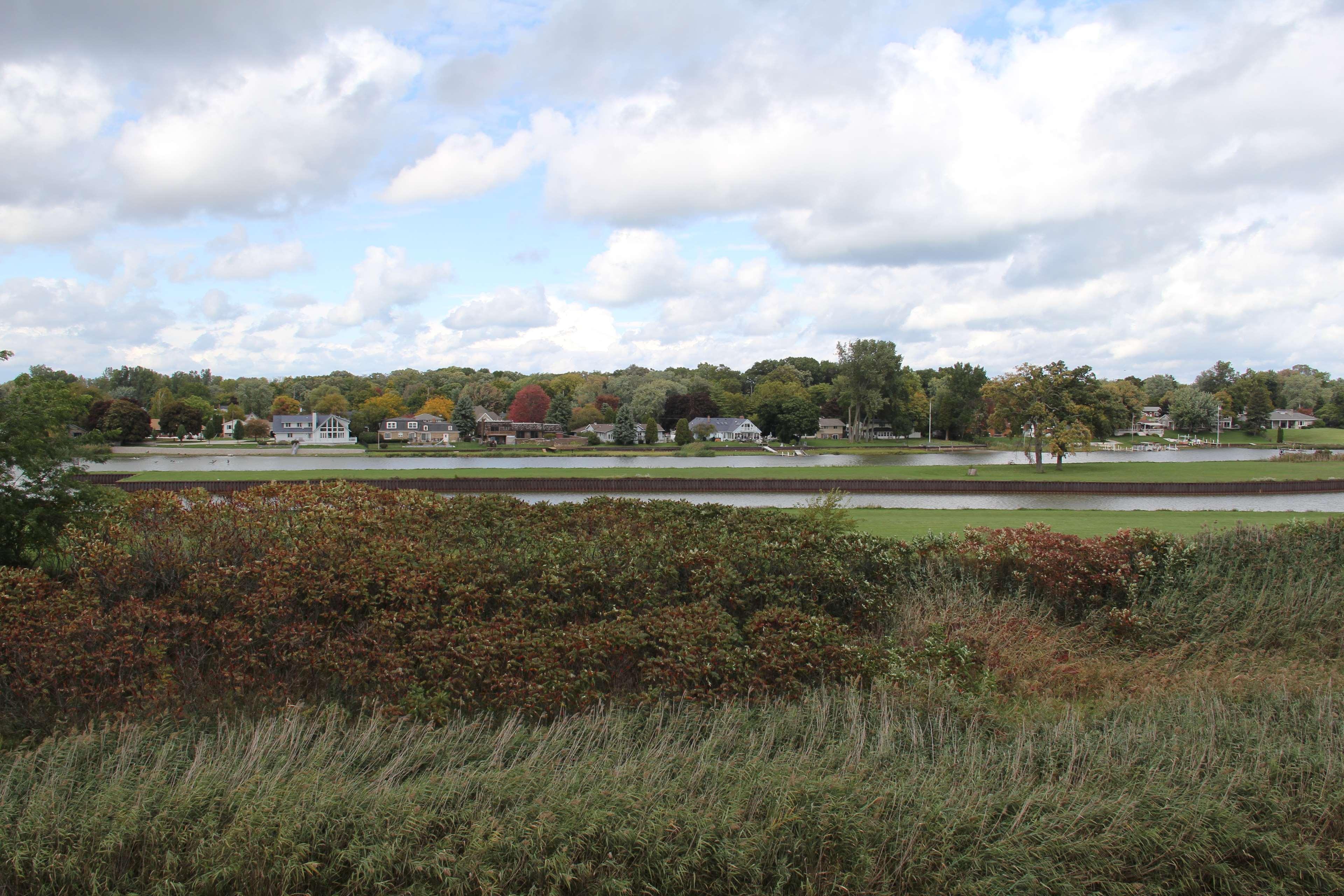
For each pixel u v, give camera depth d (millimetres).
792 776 5098
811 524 10523
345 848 4512
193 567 7504
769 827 4688
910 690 7098
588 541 8953
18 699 6305
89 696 6199
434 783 5023
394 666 6430
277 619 6914
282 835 4387
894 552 10617
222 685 6500
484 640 6586
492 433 117062
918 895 4602
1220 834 5168
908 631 9086
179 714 6188
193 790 4844
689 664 6660
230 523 8344
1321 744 6363
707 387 131875
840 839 4758
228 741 5570
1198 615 10305
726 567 8398
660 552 8680
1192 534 13742
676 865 4492
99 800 4746
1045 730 6477
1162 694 7730
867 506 31422
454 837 4551
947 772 5641
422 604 7090
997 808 5238
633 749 5809
